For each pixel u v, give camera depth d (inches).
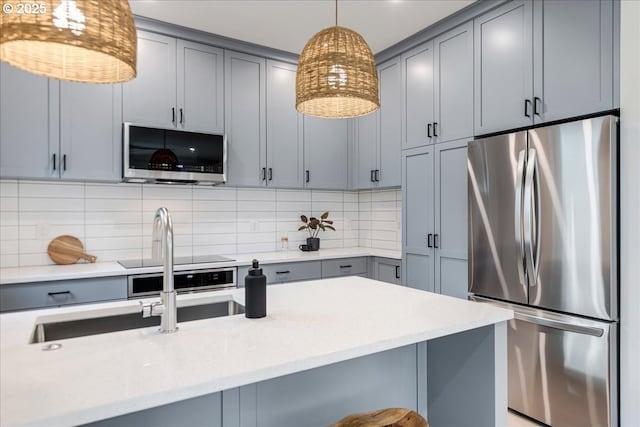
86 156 105.3
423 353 64.9
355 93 52.9
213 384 33.3
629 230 75.0
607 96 78.4
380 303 60.7
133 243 123.0
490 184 97.5
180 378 33.4
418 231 123.4
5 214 106.6
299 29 119.0
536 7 91.4
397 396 61.6
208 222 136.6
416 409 63.9
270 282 124.8
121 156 109.7
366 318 52.1
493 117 100.9
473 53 106.5
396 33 121.3
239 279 119.7
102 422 38.4
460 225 109.3
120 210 121.3
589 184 78.4
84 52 40.6
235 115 128.3
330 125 149.8
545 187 85.5
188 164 116.5
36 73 38.7
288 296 65.9
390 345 43.8
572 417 81.4
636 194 74.0
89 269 101.7
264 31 120.2
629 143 75.0
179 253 131.1
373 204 166.4
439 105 116.7
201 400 43.5
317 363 38.7
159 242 48.5
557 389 83.9
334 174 150.3
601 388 76.8
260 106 133.6
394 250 155.1
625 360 75.6
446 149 114.0
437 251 116.3
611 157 75.6
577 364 80.7
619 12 76.6
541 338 86.7
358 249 160.4
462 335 60.1
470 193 102.9
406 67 129.0
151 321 61.6
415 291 70.3
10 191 107.2
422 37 121.2
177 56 118.3
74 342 42.8
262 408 48.0
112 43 34.1
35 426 26.9
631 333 74.8
